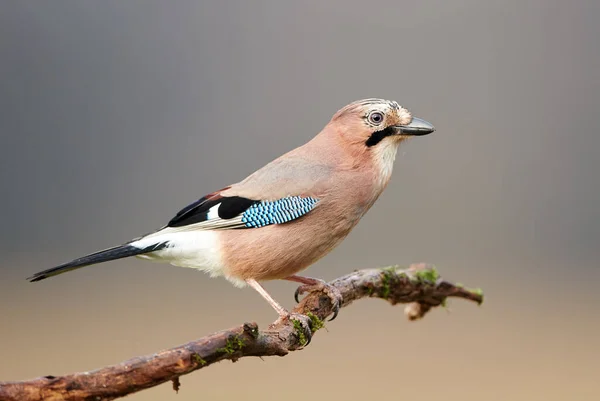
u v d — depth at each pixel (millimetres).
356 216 6645
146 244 6465
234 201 6418
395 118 6660
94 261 6312
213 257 6469
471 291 7531
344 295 6418
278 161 6715
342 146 6648
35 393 3992
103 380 4141
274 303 6375
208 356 4434
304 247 6434
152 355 4301
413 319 7652
